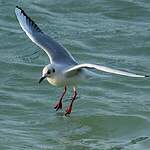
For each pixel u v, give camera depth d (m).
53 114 17.09
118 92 18.62
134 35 22.14
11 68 19.92
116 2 24.33
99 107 17.55
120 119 16.80
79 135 16.05
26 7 23.94
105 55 21.09
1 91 18.39
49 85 18.81
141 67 20.19
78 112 17.22
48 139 15.64
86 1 24.36
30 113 17.12
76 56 21.00
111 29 22.59
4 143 15.16
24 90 18.55
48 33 22.27
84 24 22.95
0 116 16.88
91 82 19.08
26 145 15.17
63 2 24.31
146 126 16.45
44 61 20.56
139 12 23.83
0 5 23.94
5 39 21.95
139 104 17.73
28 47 21.48
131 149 15.14
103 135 16.09
